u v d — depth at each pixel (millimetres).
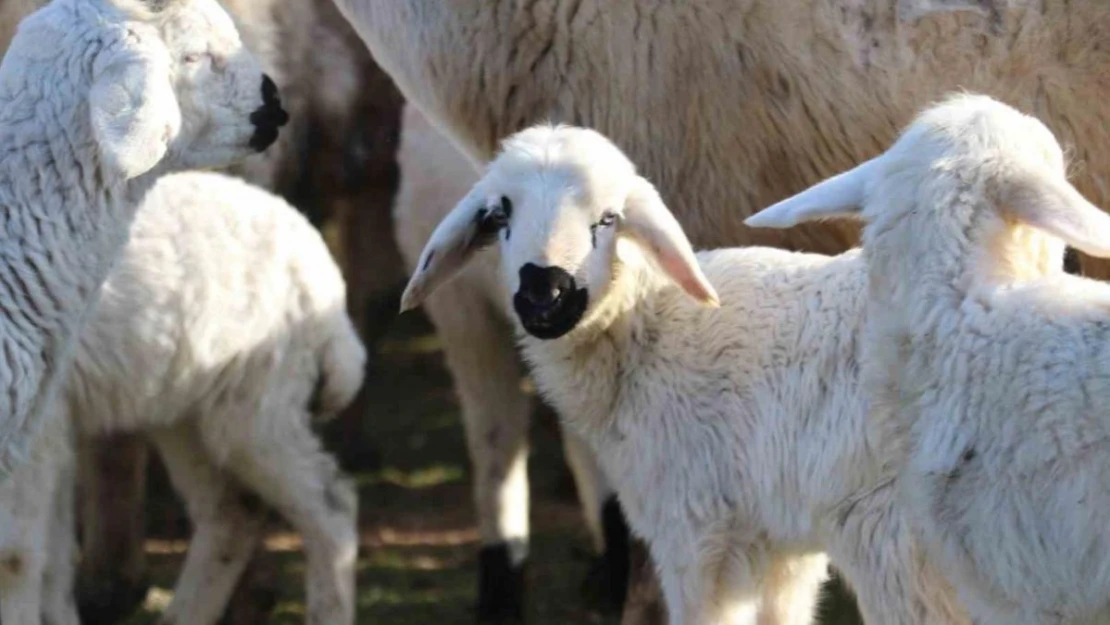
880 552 9656
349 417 18406
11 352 10328
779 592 10508
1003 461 8586
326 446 18344
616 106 11922
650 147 11906
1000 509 8617
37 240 10352
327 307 13148
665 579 10578
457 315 14859
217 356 12594
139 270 12219
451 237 10430
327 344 13180
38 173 10336
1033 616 8648
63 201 10375
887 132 11508
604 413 10742
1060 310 8609
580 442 14609
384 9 12516
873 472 9633
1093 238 8555
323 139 16922
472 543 16422
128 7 10328
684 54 11734
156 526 16969
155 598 14969
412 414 20562
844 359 9812
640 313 10562
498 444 14812
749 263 10562
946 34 11297
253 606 13906
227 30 10719
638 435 10570
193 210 12531
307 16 16562
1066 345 8500
